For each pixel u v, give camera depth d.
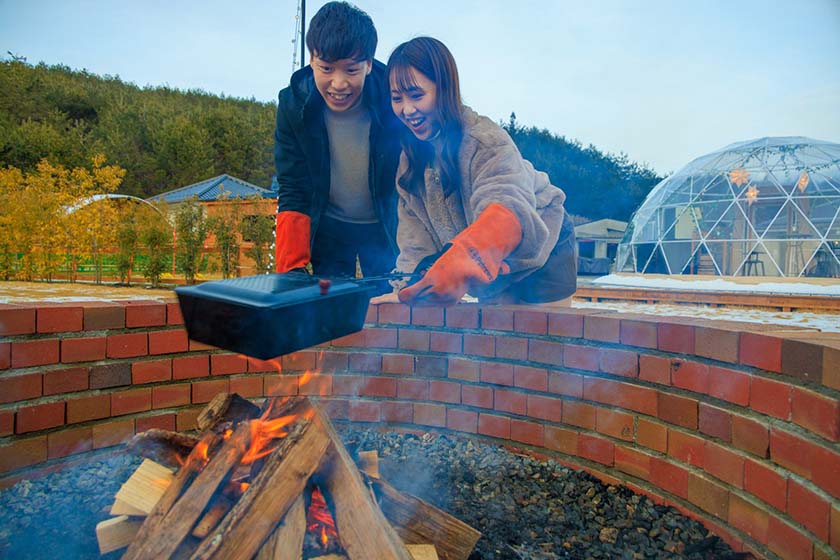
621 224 31.17
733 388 1.57
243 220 13.37
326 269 3.10
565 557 1.56
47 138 43.00
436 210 2.21
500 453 2.27
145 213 12.35
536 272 2.51
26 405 1.94
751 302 6.45
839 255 11.04
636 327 1.90
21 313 1.93
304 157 2.67
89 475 2.01
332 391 2.54
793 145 12.80
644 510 1.80
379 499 1.46
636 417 1.91
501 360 2.31
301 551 1.17
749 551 1.51
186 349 2.29
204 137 51.19
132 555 1.16
